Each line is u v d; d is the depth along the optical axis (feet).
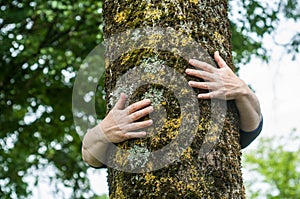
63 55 22.09
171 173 5.86
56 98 25.08
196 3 6.46
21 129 25.48
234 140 6.30
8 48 21.45
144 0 6.42
